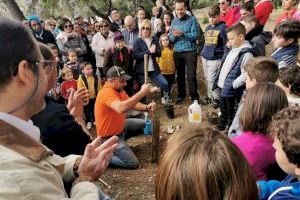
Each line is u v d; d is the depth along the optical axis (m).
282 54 3.54
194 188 1.03
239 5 6.24
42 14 12.62
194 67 5.92
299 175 1.41
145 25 5.78
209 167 1.02
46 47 1.70
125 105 3.84
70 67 5.93
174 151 1.10
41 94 1.13
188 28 5.77
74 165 1.42
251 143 1.91
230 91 4.32
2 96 1.05
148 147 4.67
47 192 1.00
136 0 13.31
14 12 10.33
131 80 6.08
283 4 5.51
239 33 4.14
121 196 3.67
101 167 1.40
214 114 5.19
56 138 2.07
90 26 8.85
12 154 0.99
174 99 6.54
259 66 2.79
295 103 2.28
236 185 1.02
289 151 1.38
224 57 4.50
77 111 2.30
